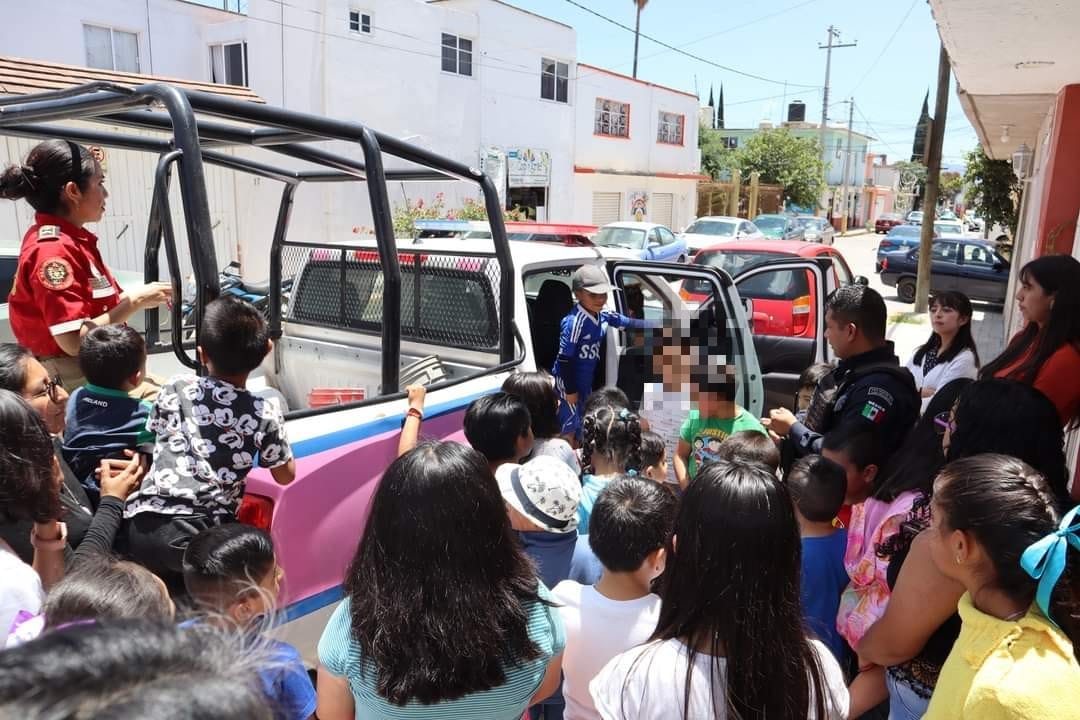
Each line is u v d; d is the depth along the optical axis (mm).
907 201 82812
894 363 3002
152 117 3119
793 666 1511
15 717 621
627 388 4438
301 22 14875
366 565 1632
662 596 1664
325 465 2486
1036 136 10570
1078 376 2928
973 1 3908
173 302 2365
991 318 15070
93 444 2326
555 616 1793
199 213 2195
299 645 2414
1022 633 1424
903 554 2072
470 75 18453
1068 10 4020
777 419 3518
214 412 2178
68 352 2613
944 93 14328
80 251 2680
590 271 4094
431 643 1554
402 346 4055
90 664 672
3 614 1582
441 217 16562
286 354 4281
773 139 40125
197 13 16328
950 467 1641
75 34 14148
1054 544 1387
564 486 2498
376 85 15836
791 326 7012
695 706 1490
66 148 2650
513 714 1700
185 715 643
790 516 1546
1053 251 7051
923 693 1864
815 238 25516
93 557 1625
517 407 2754
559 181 21844
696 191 30031
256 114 2371
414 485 1606
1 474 1686
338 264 4062
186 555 1838
